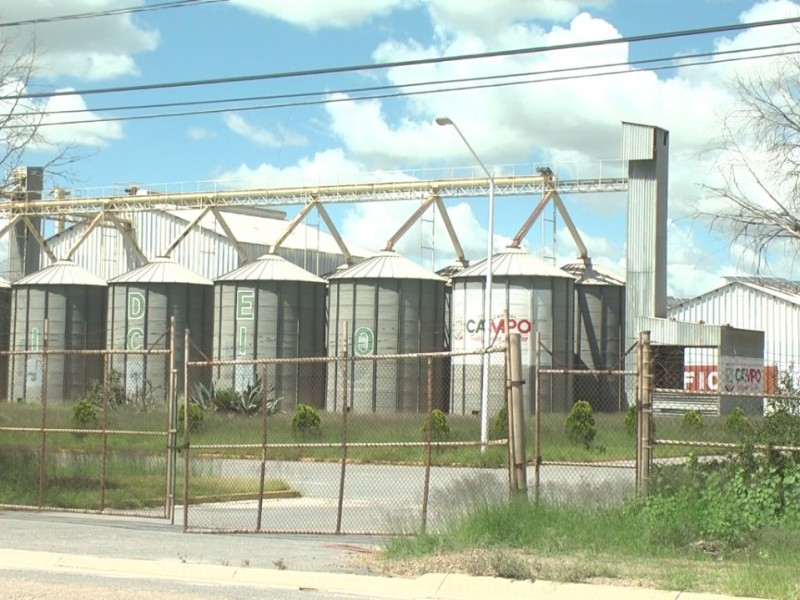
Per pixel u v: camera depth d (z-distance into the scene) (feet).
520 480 53.83
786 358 216.74
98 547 52.80
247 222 293.84
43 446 71.31
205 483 82.38
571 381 196.13
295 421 123.75
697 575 41.75
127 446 112.88
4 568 47.14
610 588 40.06
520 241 201.36
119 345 216.74
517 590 41.11
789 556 44.45
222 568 45.91
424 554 48.16
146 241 277.64
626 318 202.28
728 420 73.56
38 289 224.12
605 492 54.44
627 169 203.72
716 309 227.61
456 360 195.93
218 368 208.33
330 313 204.85
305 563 47.85
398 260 204.23
